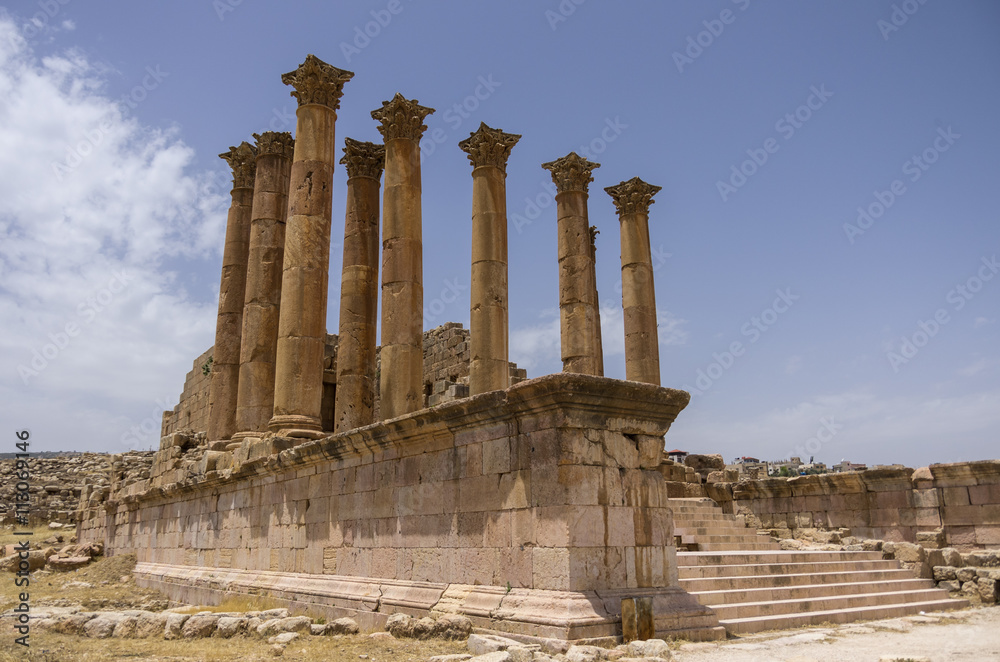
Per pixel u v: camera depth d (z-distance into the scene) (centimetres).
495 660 877
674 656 1002
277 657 1058
